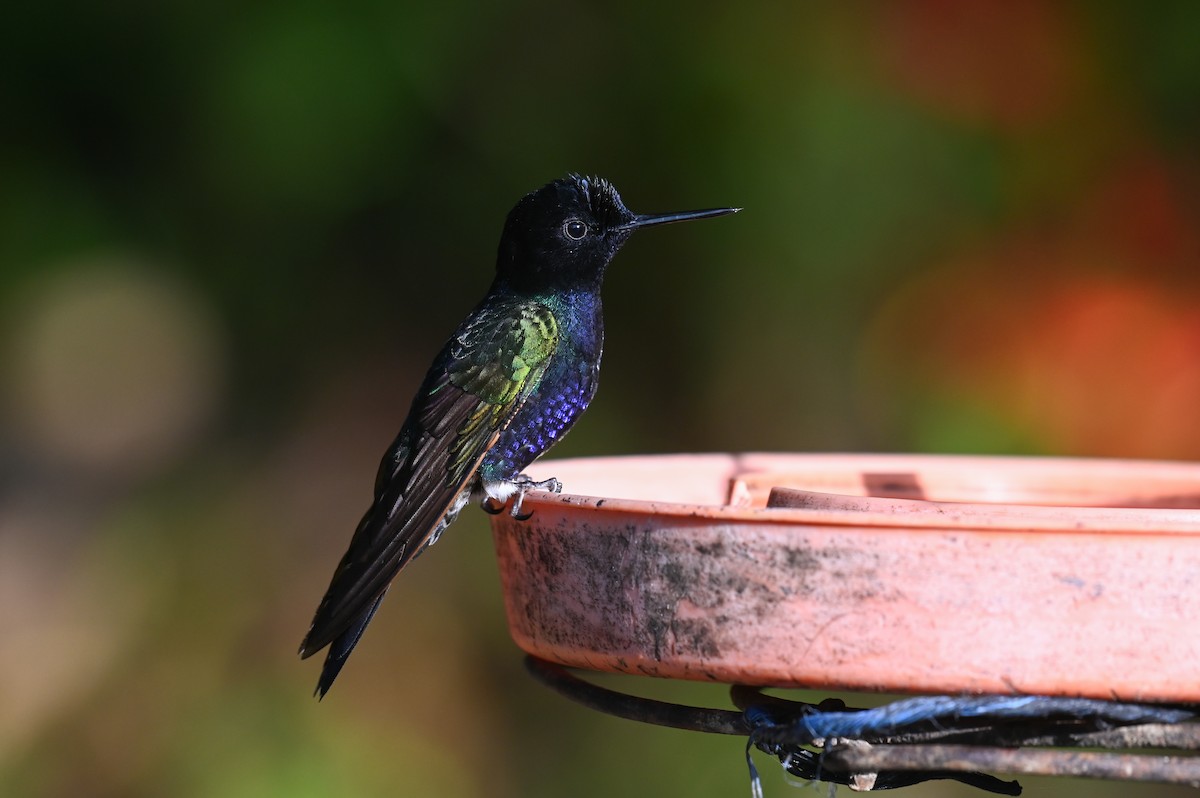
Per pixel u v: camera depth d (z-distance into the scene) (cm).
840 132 1059
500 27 1183
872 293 1085
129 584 1226
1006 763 354
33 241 1222
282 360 1361
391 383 1341
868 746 367
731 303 1143
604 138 1164
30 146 1228
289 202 1235
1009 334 1029
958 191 1052
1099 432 995
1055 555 359
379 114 1188
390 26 1173
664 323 1187
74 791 1085
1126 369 994
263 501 1312
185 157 1241
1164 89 1016
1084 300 1009
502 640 1179
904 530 364
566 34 1177
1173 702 363
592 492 579
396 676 1143
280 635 1184
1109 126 1027
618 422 1197
